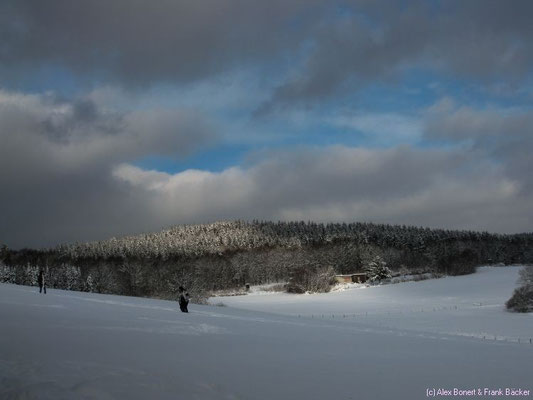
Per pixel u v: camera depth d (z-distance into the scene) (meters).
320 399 9.94
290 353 16.08
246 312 39.81
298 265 153.50
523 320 56.50
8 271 124.69
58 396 8.16
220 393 9.68
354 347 19.03
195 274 135.12
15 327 16.48
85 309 26.44
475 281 112.69
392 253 159.75
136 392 9.02
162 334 18.55
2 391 8.23
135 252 171.75
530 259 170.75
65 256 172.25
